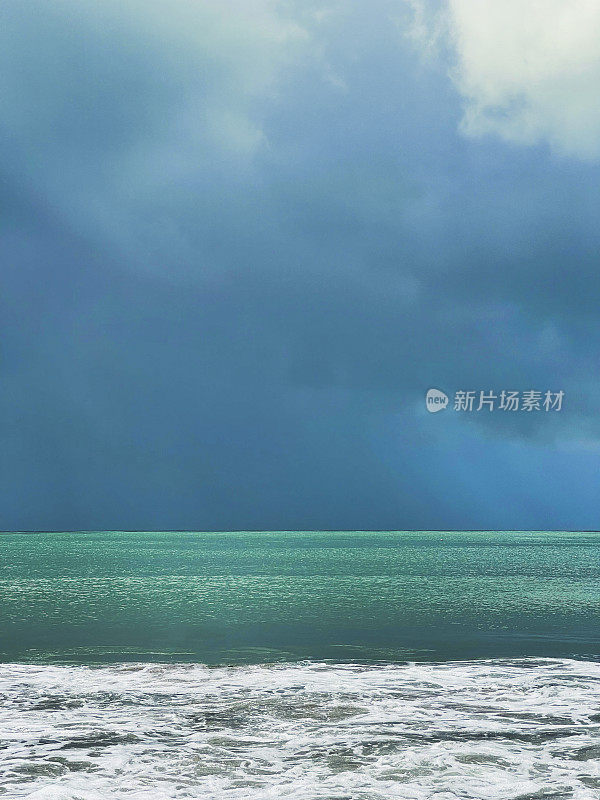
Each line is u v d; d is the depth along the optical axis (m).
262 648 23.41
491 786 10.27
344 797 9.87
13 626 28.75
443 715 14.22
